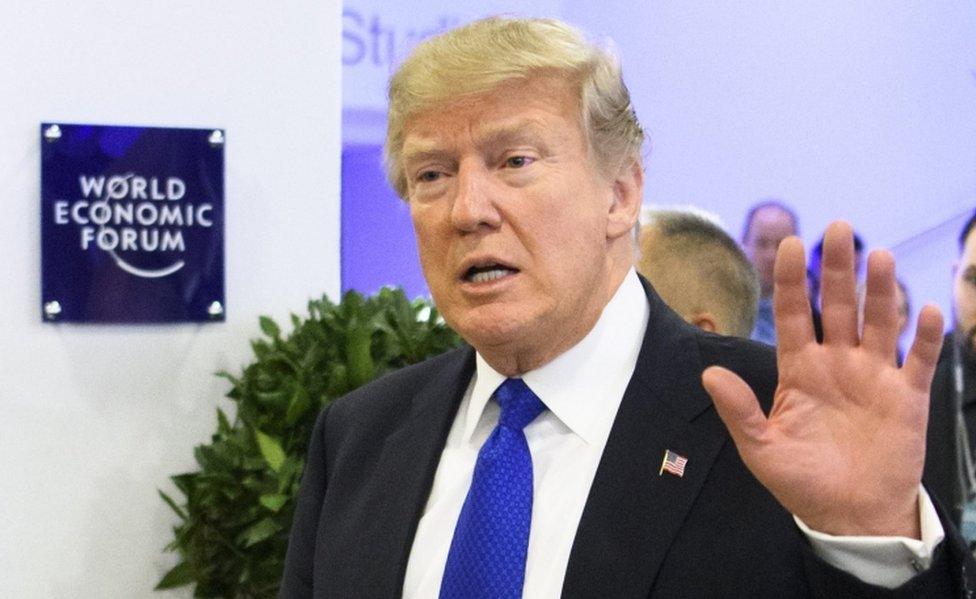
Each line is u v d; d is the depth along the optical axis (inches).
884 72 131.3
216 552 87.0
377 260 122.2
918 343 42.8
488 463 54.1
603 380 54.8
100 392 92.3
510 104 51.7
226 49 94.3
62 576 91.7
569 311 52.8
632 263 57.7
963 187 131.8
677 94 129.3
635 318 56.1
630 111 55.3
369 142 122.4
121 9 92.1
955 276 129.5
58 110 91.2
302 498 64.8
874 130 131.6
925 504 43.1
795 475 42.6
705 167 129.9
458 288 53.1
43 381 91.4
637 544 49.4
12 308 90.9
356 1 122.0
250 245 95.0
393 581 54.7
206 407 94.0
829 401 43.5
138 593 92.7
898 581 43.0
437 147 52.6
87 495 92.1
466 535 52.7
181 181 93.2
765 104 130.3
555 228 51.8
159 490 92.0
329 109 96.7
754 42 130.0
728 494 49.6
